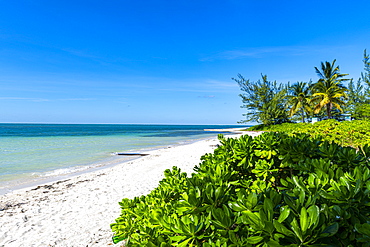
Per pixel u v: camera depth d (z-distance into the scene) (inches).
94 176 437.4
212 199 68.3
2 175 461.7
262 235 49.8
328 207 54.4
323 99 1608.0
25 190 351.3
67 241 188.5
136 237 85.4
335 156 98.9
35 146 1007.6
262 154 113.5
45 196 321.1
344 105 1657.2
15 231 213.8
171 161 559.5
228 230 56.1
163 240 67.6
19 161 622.5
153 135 2050.9
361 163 89.4
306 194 61.4
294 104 1958.7
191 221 62.8
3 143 1156.5
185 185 98.3
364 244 46.9
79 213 254.7
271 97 2159.2
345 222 51.4
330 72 1621.6
